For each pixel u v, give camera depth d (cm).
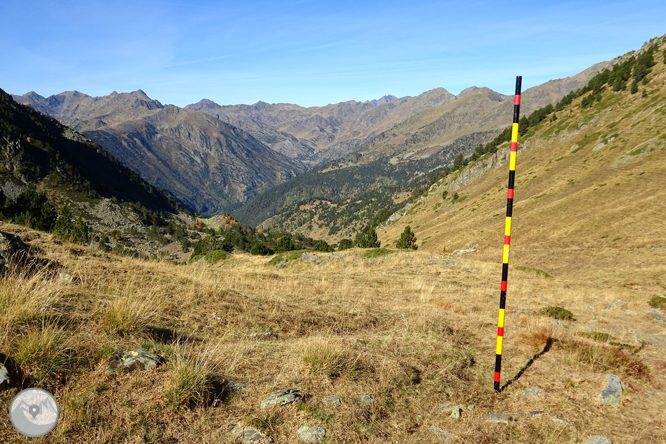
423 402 527
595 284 2297
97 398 400
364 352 657
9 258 791
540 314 1216
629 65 15375
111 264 1112
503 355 755
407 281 1969
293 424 420
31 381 396
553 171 11150
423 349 719
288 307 980
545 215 7588
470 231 9294
